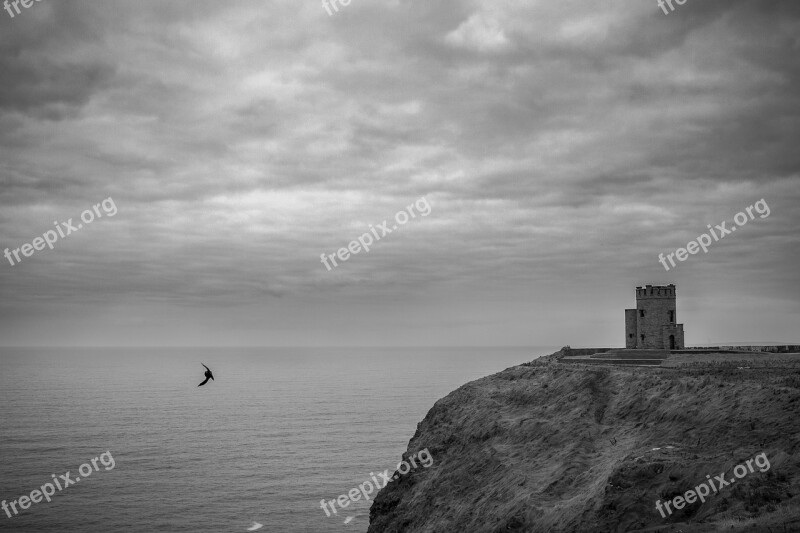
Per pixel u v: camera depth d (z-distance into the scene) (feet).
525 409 179.32
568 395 170.60
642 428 135.13
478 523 130.93
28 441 503.61
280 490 366.63
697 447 112.47
